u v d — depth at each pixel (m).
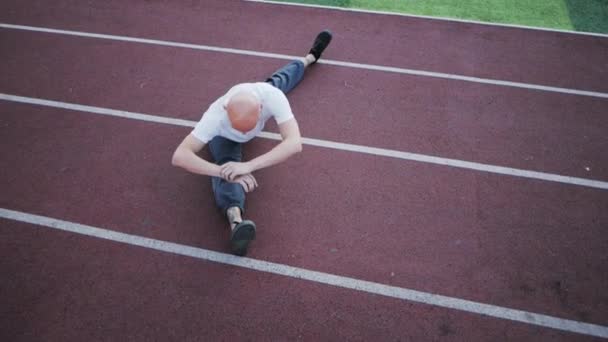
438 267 2.59
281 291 2.49
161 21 4.80
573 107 3.67
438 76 4.00
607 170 3.15
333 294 2.47
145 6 5.07
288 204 2.93
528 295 2.46
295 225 2.81
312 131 3.45
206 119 2.35
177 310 2.40
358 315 2.38
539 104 3.70
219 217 2.86
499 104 3.70
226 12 4.95
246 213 2.87
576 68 4.08
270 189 3.03
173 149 3.33
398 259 2.63
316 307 2.42
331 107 3.66
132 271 2.58
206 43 4.46
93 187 3.05
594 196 2.97
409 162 3.21
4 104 3.73
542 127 3.49
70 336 2.29
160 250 2.69
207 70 4.11
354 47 4.37
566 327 2.33
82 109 3.68
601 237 2.74
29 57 4.27
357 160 3.22
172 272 2.58
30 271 2.57
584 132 3.45
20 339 2.27
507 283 2.51
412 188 3.03
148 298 2.46
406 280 2.53
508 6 4.98
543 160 3.22
